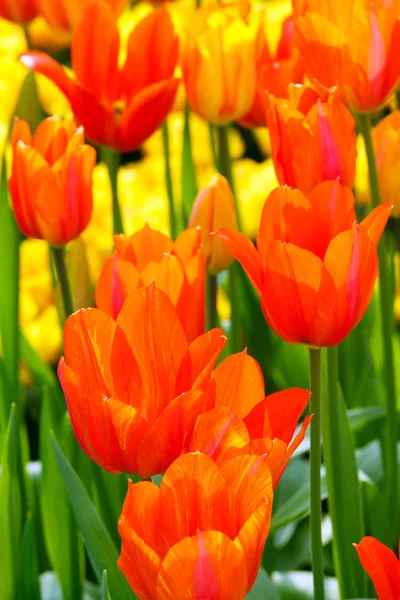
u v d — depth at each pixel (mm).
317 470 1140
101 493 1329
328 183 1104
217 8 1397
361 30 1238
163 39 1359
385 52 1242
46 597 1375
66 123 1294
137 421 1043
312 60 1267
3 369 1370
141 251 1163
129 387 1059
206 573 996
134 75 1371
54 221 1274
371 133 1301
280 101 1181
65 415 1347
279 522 1314
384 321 1318
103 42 1352
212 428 1026
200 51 1358
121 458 1053
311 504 1146
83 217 1285
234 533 1013
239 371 1057
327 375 1227
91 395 1043
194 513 1013
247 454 1007
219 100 1377
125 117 1352
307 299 1104
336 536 1260
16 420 1313
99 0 1342
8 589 1277
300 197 1104
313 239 1109
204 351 1054
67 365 1053
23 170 1263
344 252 1093
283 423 1051
